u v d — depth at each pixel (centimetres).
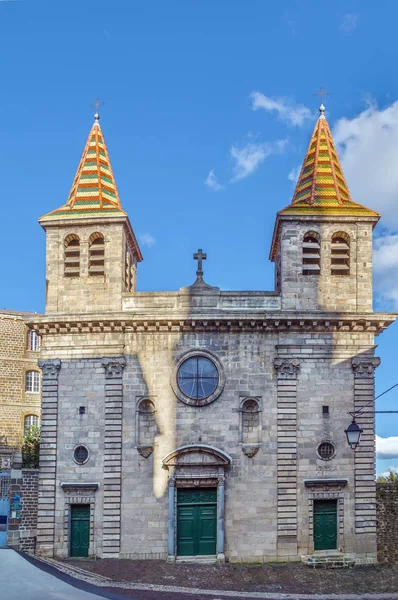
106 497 3812
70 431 3906
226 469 3822
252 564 3709
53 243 4147
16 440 6053
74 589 3058
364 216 4059
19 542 3841
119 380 3925
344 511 3803
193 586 3312
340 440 3862
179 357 3938
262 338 3950
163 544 3772
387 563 3784
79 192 4238
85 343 3984
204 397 3897
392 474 5931
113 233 4106
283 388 3891
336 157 4403
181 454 3812
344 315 3900
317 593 3241
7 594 2908
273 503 3797
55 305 4081
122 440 3875
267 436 3853
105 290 4059
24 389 6156
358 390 3906
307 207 4072
